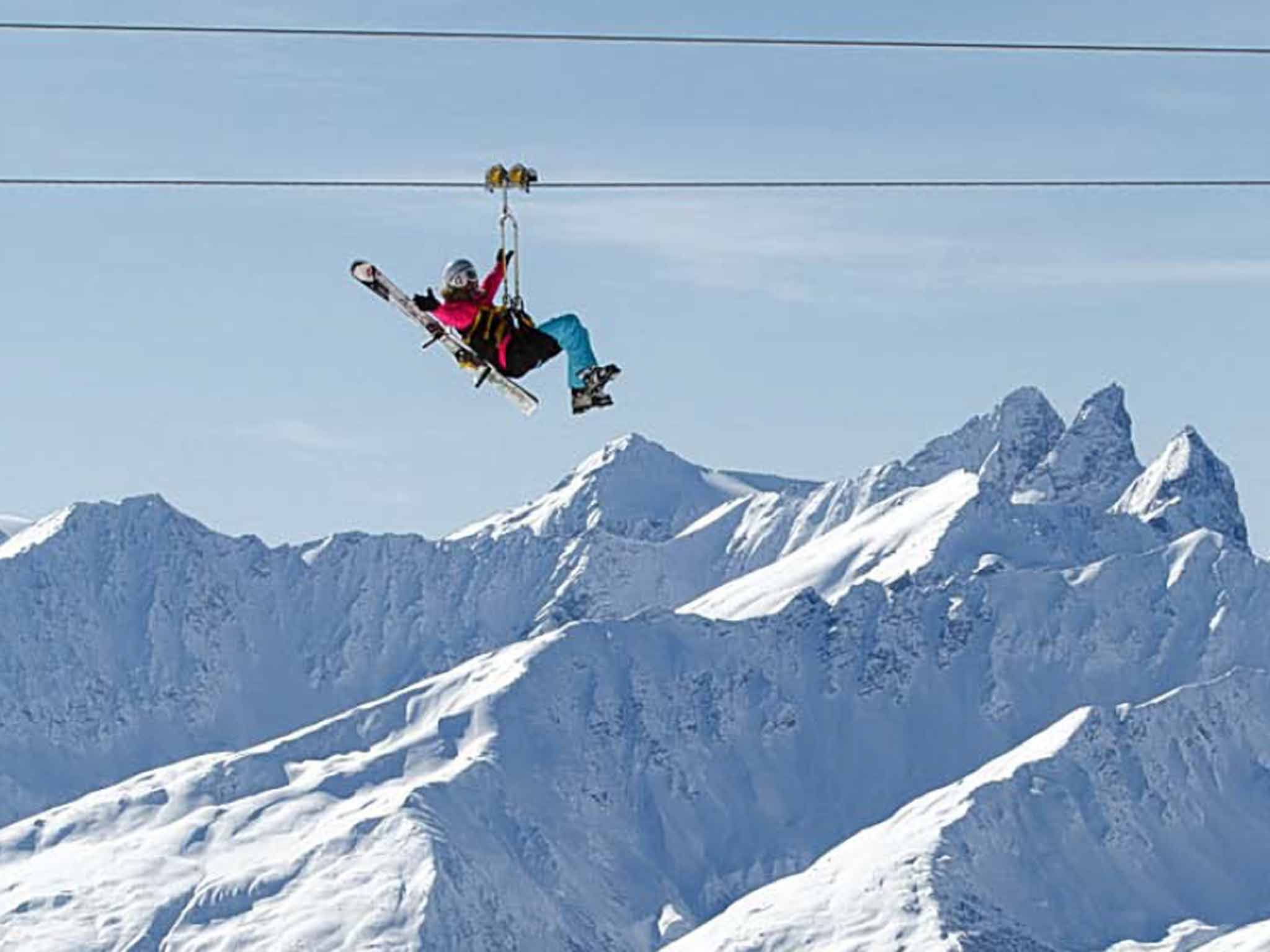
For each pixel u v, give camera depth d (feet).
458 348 220.84
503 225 217.77
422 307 220.43
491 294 220.23
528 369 221.46
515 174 214.90
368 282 220.02
